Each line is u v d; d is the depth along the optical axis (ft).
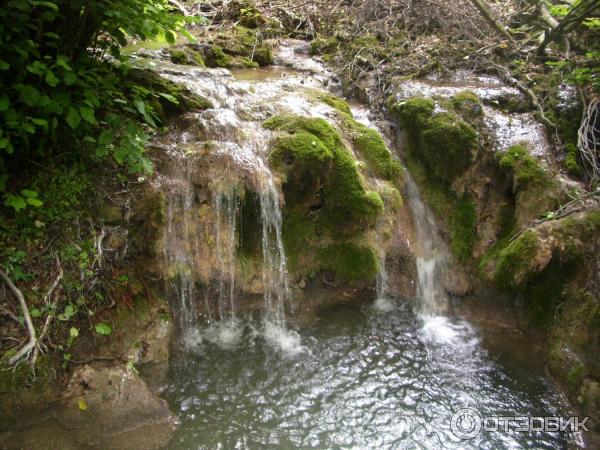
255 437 9.98
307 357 12.10
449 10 19.86
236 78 16.69
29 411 9.27
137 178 11.41
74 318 10.25
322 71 18.74
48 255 10.18
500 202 14.48
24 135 9.05
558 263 12.58
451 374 11.86
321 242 13.71
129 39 17.34
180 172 11.73
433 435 10.26
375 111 16.72
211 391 10.94
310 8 23.06
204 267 12.10
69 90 9.91
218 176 11.71
